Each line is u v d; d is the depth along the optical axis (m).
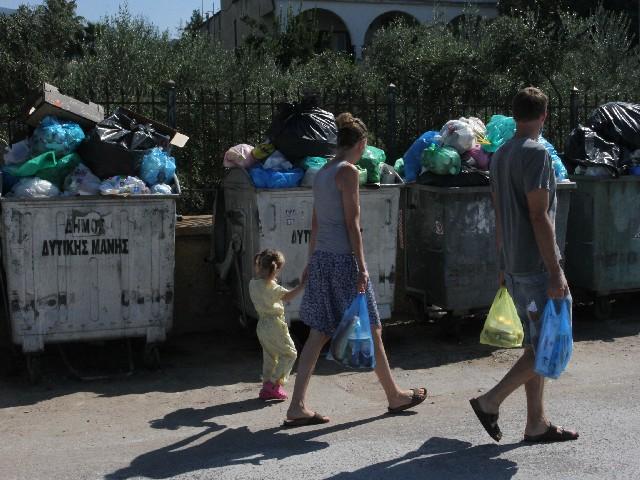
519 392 5.58
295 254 6.38
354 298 4.80
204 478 4.12
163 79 11.32
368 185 6.45
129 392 5.71
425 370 6.25
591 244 7.50
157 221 5.98
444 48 12.95
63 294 5.84
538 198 4.14
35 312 5.79
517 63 13.55
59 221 5.76
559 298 4.20
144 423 5.04
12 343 6.04
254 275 6.39
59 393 5.70
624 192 7.47
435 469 4.20
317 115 6.50
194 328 7.38
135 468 4.28
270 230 6.29
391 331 7.42
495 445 4.55
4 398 5.59
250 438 4.74
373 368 4.79
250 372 6.20
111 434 4.84
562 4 17.55
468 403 5.40
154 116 7.75
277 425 4.98
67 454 4.50
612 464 4.23
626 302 8.44
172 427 4.96
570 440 4.59
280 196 6.29
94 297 5.91
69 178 5.86
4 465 4.34
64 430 4.93
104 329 5.97
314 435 4.78
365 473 4.16
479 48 13.59
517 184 4.25
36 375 5.89
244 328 7.03
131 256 5.95
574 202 7.62
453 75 12.52
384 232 6.59
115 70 11.41
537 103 4.29
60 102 6.07
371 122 8.91
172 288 6.11
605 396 5.46
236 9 26.25
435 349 6.83
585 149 7.52
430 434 4.76
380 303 6.64
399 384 5.88
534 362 4.34
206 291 7.38
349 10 23.66
